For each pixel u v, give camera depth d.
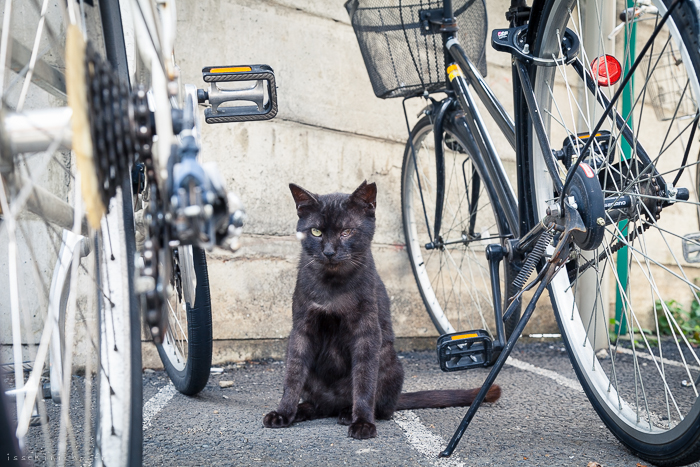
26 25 1.66
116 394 1.15
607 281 3.70
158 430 2.19
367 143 3.91
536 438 2.12
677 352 3.88
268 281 3.57
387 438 2.18
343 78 3.81
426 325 4.00
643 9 2.00
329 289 2.52
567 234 1.78
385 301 2.76
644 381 3.01
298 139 3.66
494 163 2.57
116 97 0.95
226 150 3.44
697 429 1.58
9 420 0.83
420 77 2.92
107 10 1.41
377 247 3.86
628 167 1.86
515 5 2.26
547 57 2.03
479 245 3.93
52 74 1.35
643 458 1.85
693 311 4.66
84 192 0.91
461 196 3.93
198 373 2.47
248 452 1.97
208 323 2.39
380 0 2.85
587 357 2.16
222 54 3.44
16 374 1.21
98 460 1.13
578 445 2.04
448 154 3.95
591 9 3.34
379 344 2.51
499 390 2.54
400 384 2.58
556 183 1.91
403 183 3.71
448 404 2.59
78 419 2.14
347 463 1.88
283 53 3.60
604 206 1.76
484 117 4.18
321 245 2.53
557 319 2.31
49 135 0.91
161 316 0.95
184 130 1.12
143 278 0.91
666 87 3.71
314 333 2.59
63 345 1.51
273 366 3.40
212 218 0.93
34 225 1.95
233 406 2.58
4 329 1.81
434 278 3.96
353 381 2.44
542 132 1.98
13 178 1.04
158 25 1.11
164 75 1.12
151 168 1.02
